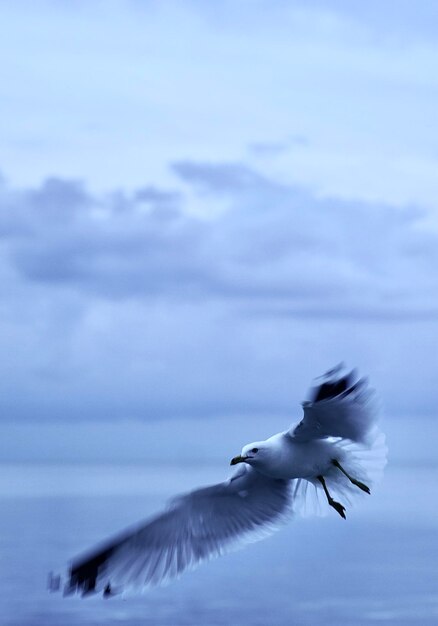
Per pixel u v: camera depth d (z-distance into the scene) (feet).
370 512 182.50
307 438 27.84
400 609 77.66
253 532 29.43
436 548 119.55
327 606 79.82
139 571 28.02
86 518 165.07
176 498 28.30
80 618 75.00
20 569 96.07
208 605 80.74
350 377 26.43
